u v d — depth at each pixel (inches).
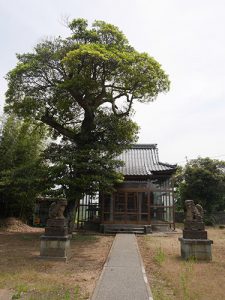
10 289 310.8
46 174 747.4
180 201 1496.1
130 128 875.4
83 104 816.9
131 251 539.2
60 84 732.7
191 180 1362.0
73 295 291.6
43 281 341.4
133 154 1084.5
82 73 768.9
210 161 1398.9
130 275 357.4
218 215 1374.3
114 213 940.0
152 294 289.9
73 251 566.9
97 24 772.6
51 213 496.1
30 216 1096.8
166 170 971.3
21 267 412.5
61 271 396.5
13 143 960.9
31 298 279.3
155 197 987.9
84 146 805.9
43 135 970.1
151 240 737.0
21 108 812.0
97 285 315.0
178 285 323.9
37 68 757.9
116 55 716.7
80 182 738.8
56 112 873.5
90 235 840.9
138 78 747.4
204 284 329.1
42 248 479.5
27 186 804.0
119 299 270.7
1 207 999.6
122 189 951.0
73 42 779.4
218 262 459.2
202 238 482.0
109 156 823.7
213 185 1342.3
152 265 432.1
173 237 810.2
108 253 540.7
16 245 622.8
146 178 967.0
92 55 680.4
